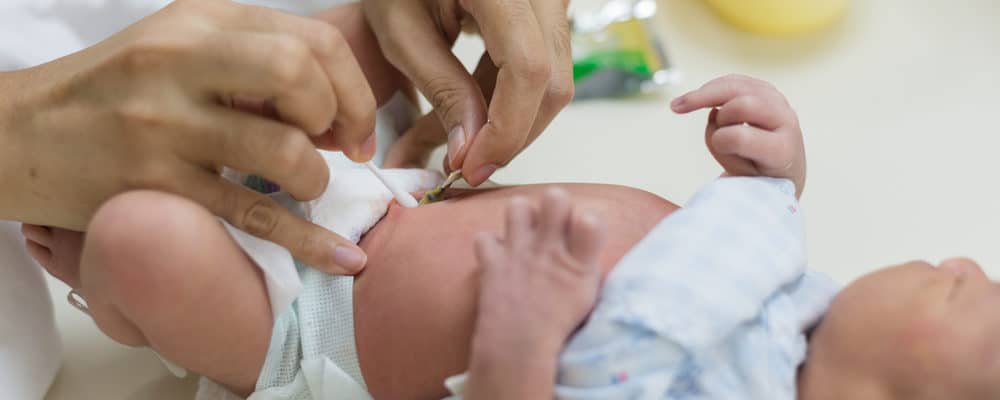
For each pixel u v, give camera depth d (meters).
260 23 0.72
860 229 1.15
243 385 0.82
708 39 1.34
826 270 1.11
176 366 0.87
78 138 0.72
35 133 0.73
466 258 0.78
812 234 1.14
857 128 1.24
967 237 1.14
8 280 0.86
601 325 0.67
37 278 0.90
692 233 0.72
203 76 0.68
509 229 0.68
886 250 1.13
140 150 0.70
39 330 0.89
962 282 0.74
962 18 1.36
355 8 1.02
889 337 0.72
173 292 0.69
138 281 0.68
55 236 0.83
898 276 0.76
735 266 0.71
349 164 0.91
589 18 1.33
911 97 1.27
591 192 0.84
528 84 0.78
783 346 0.72
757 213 0.77
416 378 0.78
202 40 0.68
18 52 0.96
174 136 0.70
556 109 0.87
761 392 0.69
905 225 1.15
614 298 0.68
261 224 0.75
